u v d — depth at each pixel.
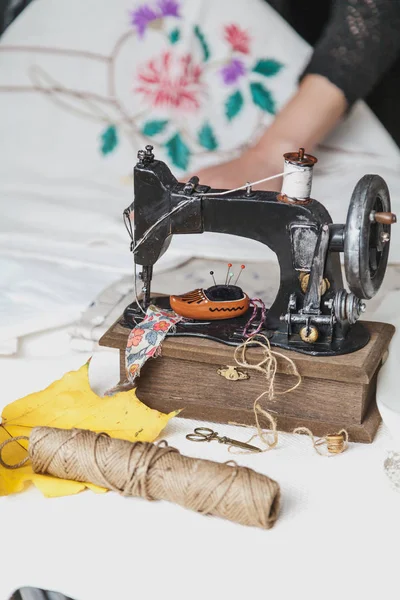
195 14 2.78
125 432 1.36
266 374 1.38
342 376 1.36
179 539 1.19
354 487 1.29
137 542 1.18
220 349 1.42
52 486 1.26
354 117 2.72
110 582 1.12
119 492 1.26
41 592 1.16
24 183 2.47
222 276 1.99
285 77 2.76
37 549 1.18
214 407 1.46
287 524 1.21
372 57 2.62
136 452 1.25
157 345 1.44
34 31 2.81
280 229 1.40
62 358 1.67
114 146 2.64
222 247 2.10
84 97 2.73
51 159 2.62
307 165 1.36
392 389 1.42
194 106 2.70
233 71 2.75
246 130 2.71
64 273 1.98
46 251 2.09
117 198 2.42
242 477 1.20
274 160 2.56
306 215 1.38
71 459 1.26
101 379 1.57
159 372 1.47
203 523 1.22
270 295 1.90
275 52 2.79
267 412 1.42
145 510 1.24
